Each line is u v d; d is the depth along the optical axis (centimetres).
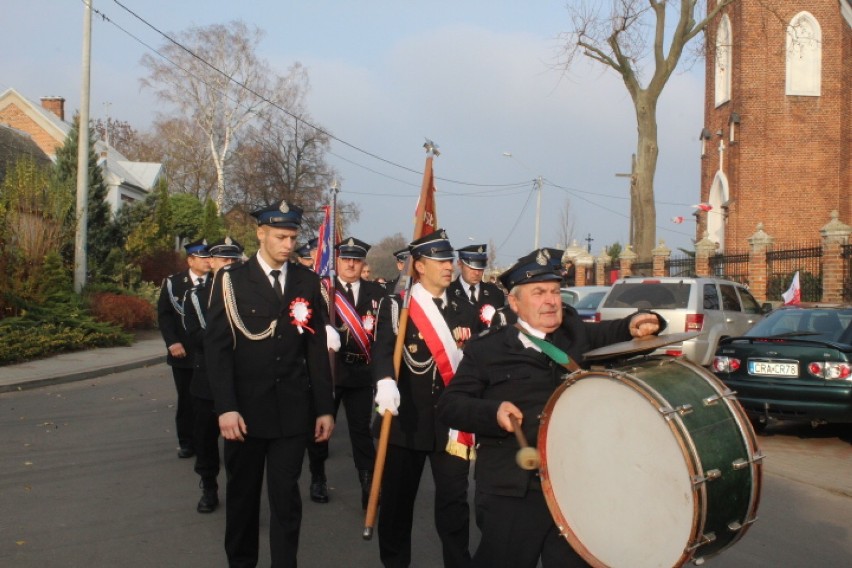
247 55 4662
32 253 1847
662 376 333
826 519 697
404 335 529
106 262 2553
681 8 2645
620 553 328
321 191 5669
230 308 495
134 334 2198
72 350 1856
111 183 3934
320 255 856
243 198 5638
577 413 342
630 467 325
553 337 401
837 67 3120
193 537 619
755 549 615
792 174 3119
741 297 1619
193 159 5578
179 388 877
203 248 899
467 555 514
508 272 403
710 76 3459
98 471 816
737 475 317
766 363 991
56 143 4197
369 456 716
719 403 328
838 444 1017
